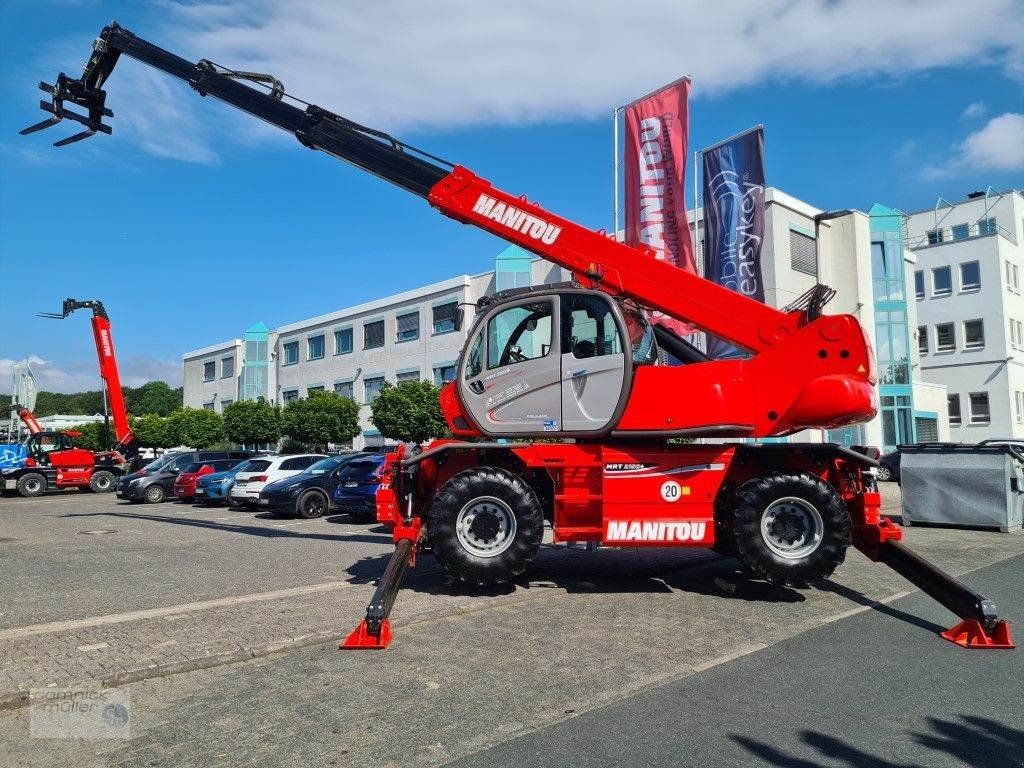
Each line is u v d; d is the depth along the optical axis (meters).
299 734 3.93
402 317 39.97
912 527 12.88
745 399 7.36
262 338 51.22
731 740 3.80
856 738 3.83
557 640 5.71
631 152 18.45
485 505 7.30
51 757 3.69
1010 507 12.07
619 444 7.58
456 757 3.63
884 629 6.00
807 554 7.03
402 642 5.69
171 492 23.02
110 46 10.34
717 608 6.78
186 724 4.08
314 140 9.59
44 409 108.94
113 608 6.97
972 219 40.50
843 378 7.14
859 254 27.70
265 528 14.17
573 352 7.53
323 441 35.59
